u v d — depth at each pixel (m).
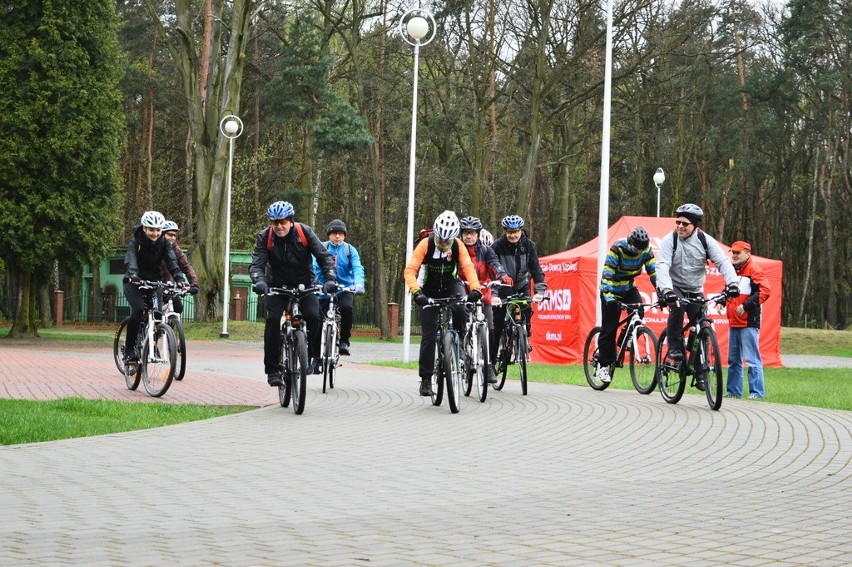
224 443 10.86
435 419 13.13
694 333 14.57
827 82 56.56
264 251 13.93
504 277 15.59
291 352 13.88
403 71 56.31
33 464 9.33
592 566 5.80
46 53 38.72
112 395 15.80
